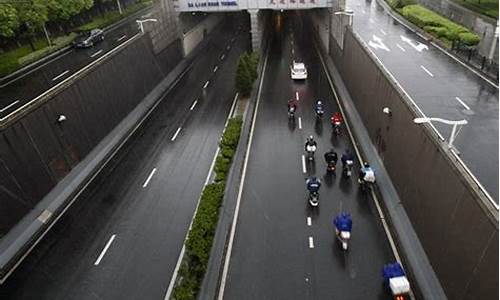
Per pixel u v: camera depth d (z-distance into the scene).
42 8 40.59
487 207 12.75
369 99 28.41
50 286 18.22
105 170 26.95
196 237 18.55
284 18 73.81
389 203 21.67
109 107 31.33
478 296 12.95
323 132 30.56
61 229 21.62
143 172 26.56
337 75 41.16
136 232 21.27
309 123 32.19
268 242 20.02
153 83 39.81
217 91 39.97
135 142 30.58
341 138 29.50
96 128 29.17
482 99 26.62
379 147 25.39
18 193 21.31
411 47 39.19
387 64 34.50
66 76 34.06
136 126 33.19
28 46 43.41
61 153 25.12
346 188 23.69
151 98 37.91
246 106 35.56
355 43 33.62
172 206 23.17
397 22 50.41
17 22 36.69
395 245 19.22
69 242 20.70
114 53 33.34
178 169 26.77
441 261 15.96
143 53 38.72
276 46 55.12
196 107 36.44
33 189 22.36
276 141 29.67
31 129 23.00
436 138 17.03
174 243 20.41
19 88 32.25
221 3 47.41
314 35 59.69
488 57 32.94
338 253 19.02
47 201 22.95
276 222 21.34
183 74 45.97
